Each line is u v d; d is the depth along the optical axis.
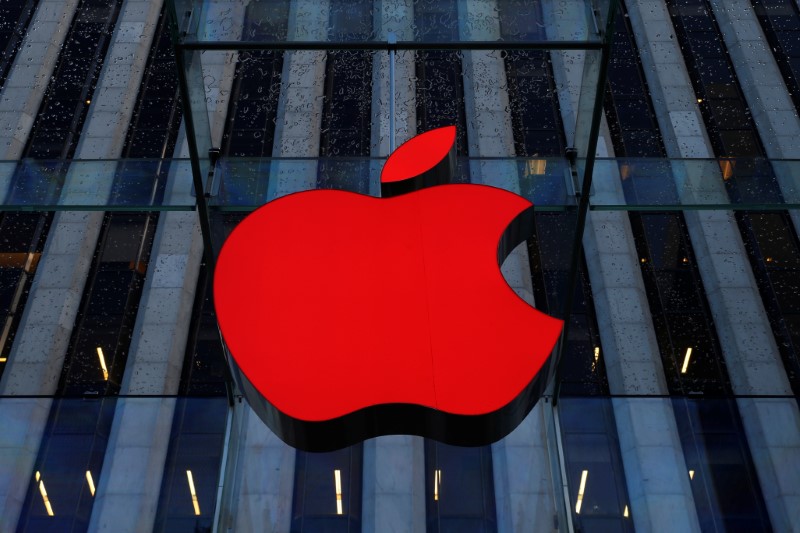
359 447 7.66
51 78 12.14
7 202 5.22
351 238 3.96
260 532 6.04
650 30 12.56
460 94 10.36
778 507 7.04
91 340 9.13
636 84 11.98
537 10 5.05
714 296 9.39
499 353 3.58
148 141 11.32
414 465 7.39
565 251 5.55
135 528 7.11
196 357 8.97
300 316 3.69
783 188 5.21
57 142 11.30
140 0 13.22
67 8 13.13
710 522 6.93
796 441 7.48
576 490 6.96
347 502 7.29
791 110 11.41
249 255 3.87
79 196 5.27
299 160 5.43
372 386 3.51
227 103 10.57
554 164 5.39
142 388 8.45
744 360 8.70
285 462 6.52
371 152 9.98
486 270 3.83
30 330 9.07
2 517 7.11
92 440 7.77
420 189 4.34
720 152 11.04
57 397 8.02
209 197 5.21
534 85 10.29
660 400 7.62
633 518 6.88
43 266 9.71
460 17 5.14
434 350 3.61
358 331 3.65
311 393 3.49
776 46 12.45
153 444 7.66
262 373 3.53
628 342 8.83
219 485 6.12
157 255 9.80
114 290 9.63
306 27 5.09
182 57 4.88
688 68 12.31
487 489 7.19
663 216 10.28
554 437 6.54
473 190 4.14
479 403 3.46
